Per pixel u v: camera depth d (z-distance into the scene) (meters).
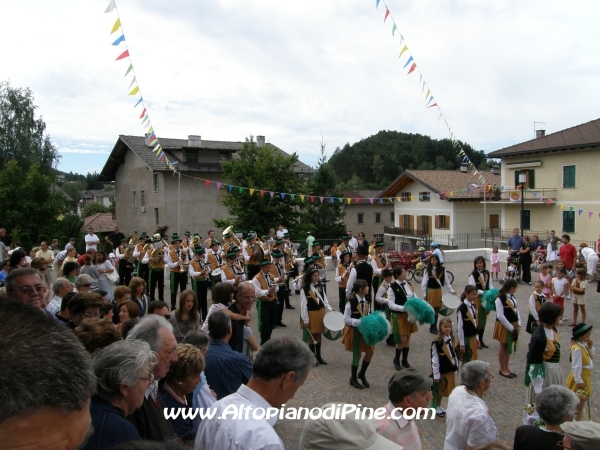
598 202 28.42
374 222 48.72
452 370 6.21
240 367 3.96
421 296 14.21
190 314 5.99
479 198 34.34
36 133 37.38
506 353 7.75
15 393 1.00
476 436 3.86
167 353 2.93
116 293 6.04
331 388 7.39
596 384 7.27
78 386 1.10
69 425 1.09
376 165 78.44
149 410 2.71
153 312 5.53
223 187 33.12
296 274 15.75
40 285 4.11
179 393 3.24
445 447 4.12
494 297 8.51
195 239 16.08
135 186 35.81
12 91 37.06
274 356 2.27
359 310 7.35
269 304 8.90
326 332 7.95
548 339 5.60
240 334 5.76
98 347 3.05
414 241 37.00
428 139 79.38
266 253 15.02
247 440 2.07
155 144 12.70
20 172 29.23
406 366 8.30
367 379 7.79
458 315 7.38
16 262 7.78
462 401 4.01
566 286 11.06
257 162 28.31
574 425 3.13
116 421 2.11
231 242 15.84
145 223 34.88
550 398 3.56
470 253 22.00
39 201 28.86
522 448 3.60
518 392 7.17
